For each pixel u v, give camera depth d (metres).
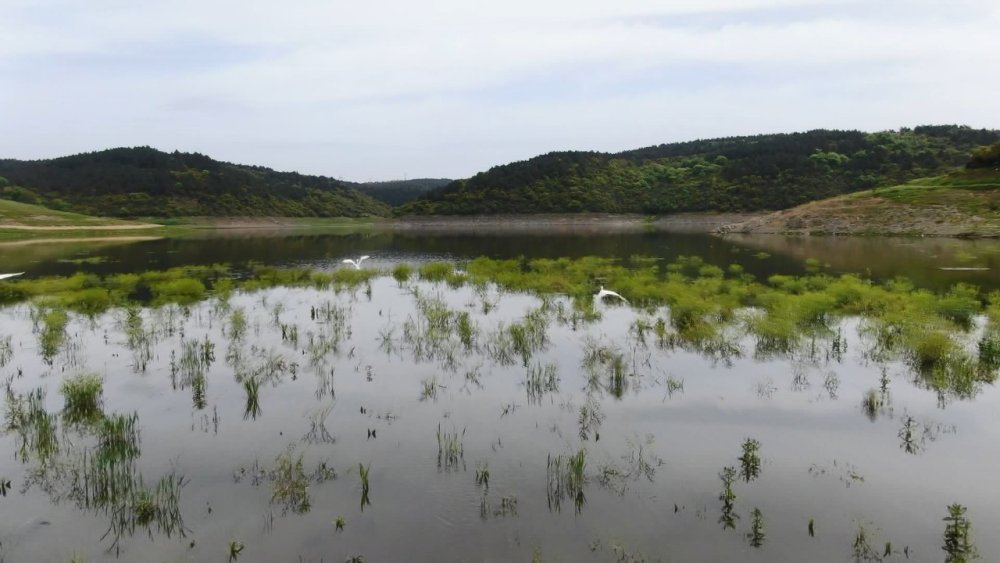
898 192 59.75
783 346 14.41
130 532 7.01
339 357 14.10
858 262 32.69
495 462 8.66
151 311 19.78
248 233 90.12
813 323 16.27
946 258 33.31
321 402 11.11
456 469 8.45
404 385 12.05
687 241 56.28
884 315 16.78
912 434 9.49
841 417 10.20
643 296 21.62
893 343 14.27
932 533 6.93
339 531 6.99
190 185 126.38
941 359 12.73
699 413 10.46
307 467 8.52
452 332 16.39
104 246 56.12
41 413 10.15
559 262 36.25
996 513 7.31
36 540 6.88
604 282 26.47
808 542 6.77
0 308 20.66
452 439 9.46
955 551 6.57
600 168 128.75
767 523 7.11
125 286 25.97
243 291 24.98
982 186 53.84
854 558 6.49
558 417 10.35
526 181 122.56
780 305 18.00
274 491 7.84
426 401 11.15
